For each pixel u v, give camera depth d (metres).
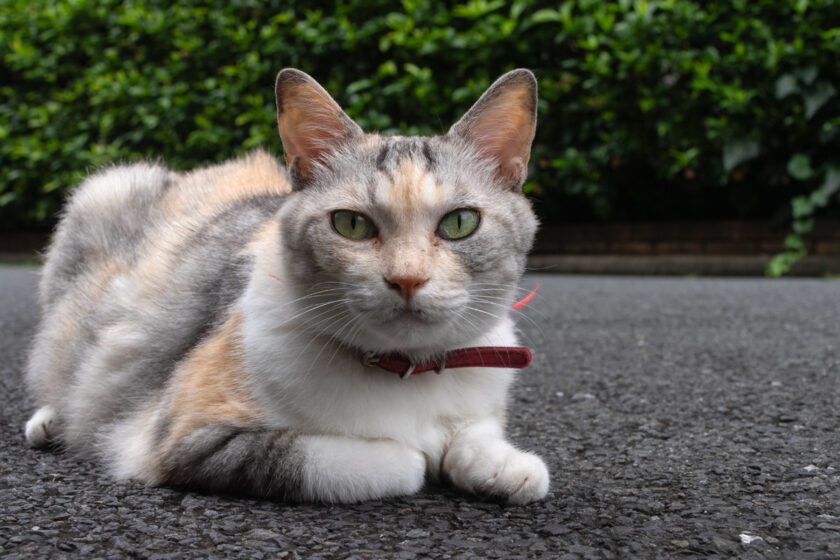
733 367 0.83
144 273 0.66
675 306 1.23
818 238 1.59
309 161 0.56
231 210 0.68
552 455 0.61
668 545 0.47
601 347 0.93
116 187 0.74
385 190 0.53
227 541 0.48
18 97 2.27
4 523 0.49
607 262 1.72
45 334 0.72
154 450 0.56
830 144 1.59
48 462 0.61
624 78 1.62
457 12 1.67
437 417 0.55
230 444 0.53
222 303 0.59
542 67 1.72
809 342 0.93
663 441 0.63
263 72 1.84
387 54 1.79
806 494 0.53
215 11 1.93
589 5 1.63
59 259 0.73
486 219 0.55
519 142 0.58
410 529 0.49
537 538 0.48
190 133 1.98
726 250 1.66
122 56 2.09
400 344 0.53
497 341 0.57
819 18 1.54
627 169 1.74
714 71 1.59
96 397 0.64
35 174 2.16
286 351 0.53
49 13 2.13
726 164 1.56
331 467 0.52
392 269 0.52
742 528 0.49
